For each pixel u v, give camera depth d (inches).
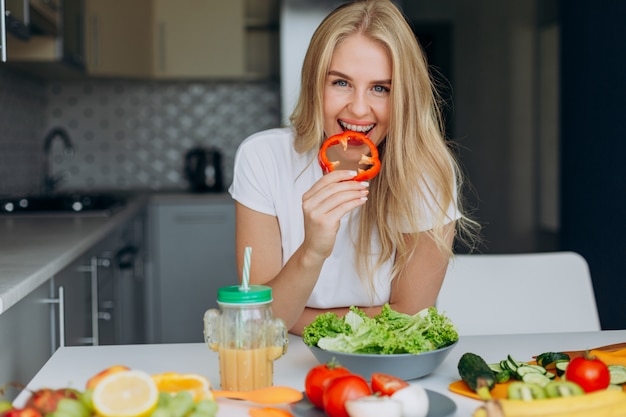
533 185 250.2
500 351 56.5
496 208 251.0
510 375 47.1
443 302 73.9
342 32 59.1
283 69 177.9
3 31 88.7
